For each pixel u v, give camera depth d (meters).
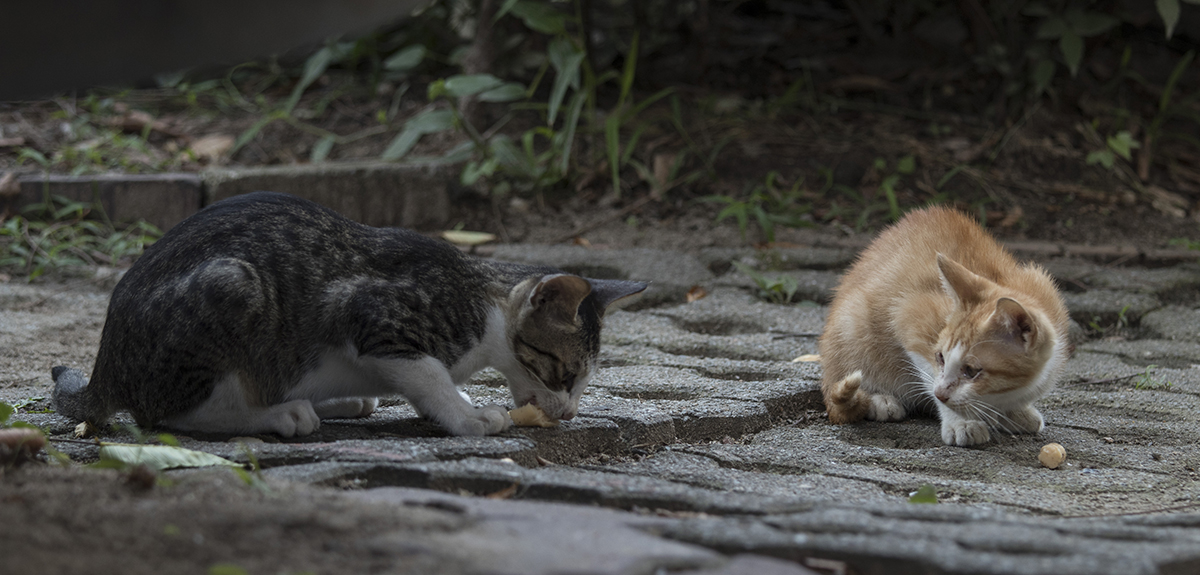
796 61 7.93
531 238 6.25
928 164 6.87
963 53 7.73
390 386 2.87
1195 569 1.72
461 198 6.59
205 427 2.78
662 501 2.11
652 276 5.43
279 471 2.21
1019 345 3.15
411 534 1.68
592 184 6.79
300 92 6.96
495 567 1.53
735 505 2.06
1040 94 7.32
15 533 1.60
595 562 1.56
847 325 3.62
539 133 7.01
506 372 3.04
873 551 1.66
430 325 2.83
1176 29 8.06
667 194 6.71
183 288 2.65
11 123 6.87
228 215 2.82
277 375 2.79
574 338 2.98
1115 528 1.95
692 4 7.69
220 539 1.64
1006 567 1.59
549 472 2.34
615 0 7.69
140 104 7.34
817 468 2.83
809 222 6.27
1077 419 3.46
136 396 2.71
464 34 7.55
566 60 6.29
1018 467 2.94
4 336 4.20
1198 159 7.31
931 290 3.49
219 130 7.00
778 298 5.18
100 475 2.01
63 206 5.96
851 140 7.09
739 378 3.88
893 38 7.90
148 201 5.95
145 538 1.63
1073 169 6.98
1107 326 4.87
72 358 3.96
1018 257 5.91
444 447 2.53
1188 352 4.31
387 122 7.03
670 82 7.70
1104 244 6.23
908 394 3.62
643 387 3.56
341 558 1.58
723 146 6.93
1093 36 7.47
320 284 2.80
